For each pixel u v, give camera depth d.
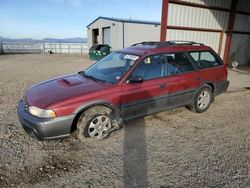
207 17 11.82
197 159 3.37
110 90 3.86
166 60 4.63
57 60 18.53
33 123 3.38
